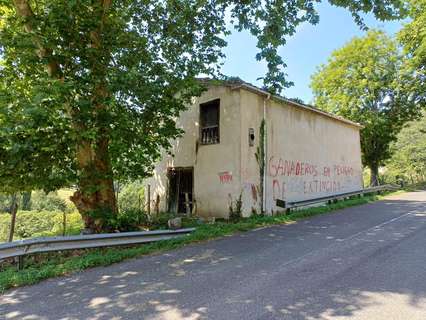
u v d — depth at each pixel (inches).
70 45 320.8
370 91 940.0
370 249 255.6
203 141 521.0
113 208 367.9
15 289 197.3
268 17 323.3
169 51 401.1
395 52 928.3
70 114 313.6
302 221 414.0
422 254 236.2
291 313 147.2
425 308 149.3
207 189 495.5
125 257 259.9
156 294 177.8
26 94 325.4
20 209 1306.6
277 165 514.0
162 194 601.3
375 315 143.5
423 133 1353.3
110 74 316.2
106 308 161.6
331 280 188.5
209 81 456.1
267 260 236.7
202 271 216.5
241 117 459.8
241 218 439.2
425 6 807.1
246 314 147.7
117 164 386.9
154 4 407.2
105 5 353.7
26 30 321.7
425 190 896.9
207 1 382.6
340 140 708.7
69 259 257.8
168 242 303.6
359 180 771.4
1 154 298.7
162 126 398.3
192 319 144.9
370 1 325.1
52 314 157.6
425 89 874.1
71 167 351.3
